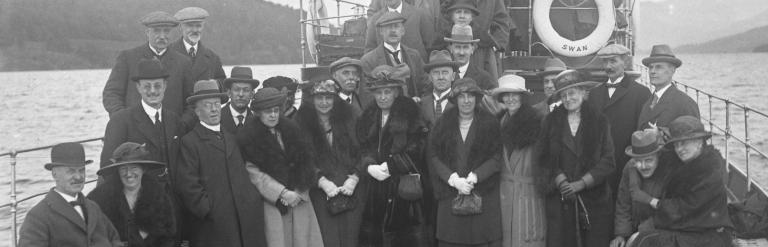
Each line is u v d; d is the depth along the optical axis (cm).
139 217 559
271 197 624
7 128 4531
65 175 522
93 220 528
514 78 640
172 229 572
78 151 525
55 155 520
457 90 628
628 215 622
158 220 562
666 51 651
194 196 599
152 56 698
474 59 815
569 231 626
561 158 623
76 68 16075
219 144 616
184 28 740
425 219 684
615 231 624
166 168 612
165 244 576
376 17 845
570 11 922
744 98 5312
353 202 661
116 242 543
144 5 17762
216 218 608
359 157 665
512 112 644
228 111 687
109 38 17175
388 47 758
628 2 1009
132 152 557
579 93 619
